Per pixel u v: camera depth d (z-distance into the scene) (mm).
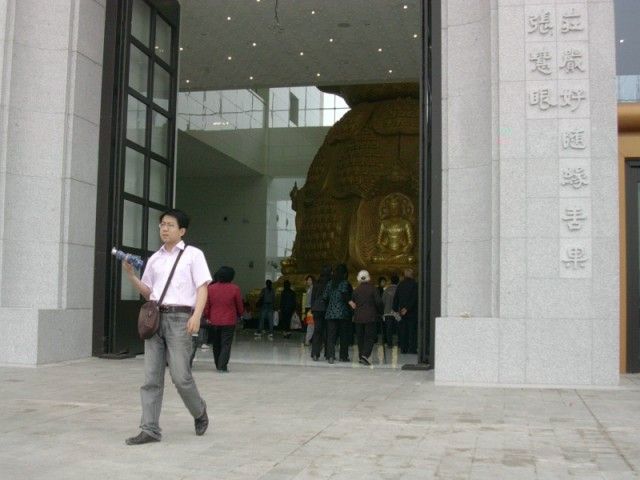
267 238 37094
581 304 9906
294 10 19375
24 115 12453
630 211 11594
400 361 14312
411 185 29078
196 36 21375
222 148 32125
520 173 10195
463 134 11109
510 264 10086
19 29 12477
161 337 5902
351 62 23531
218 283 11695
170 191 15445
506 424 6859
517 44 10391
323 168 31234
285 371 11773
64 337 12164
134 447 5637
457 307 10938
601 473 4949
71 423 6625
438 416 7305
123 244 13469
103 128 13305
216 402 8109
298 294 29500
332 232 29953
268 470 4953
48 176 12445
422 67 11969
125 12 13586
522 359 9898
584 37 10234
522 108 10281
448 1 11375
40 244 12336
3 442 5781
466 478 4789
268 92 37188
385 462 5227
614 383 9734
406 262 28016
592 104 10148
